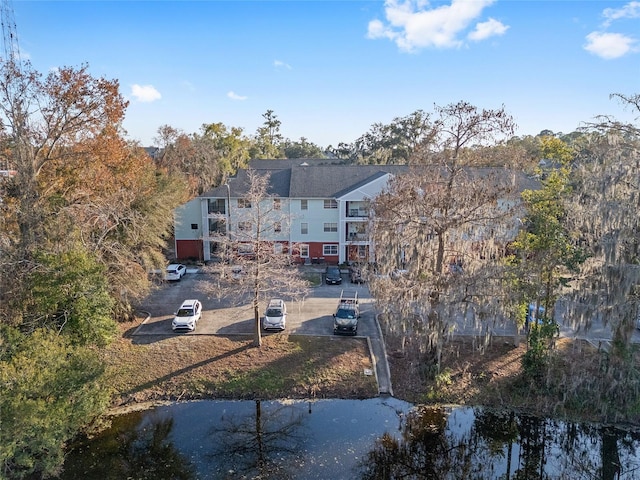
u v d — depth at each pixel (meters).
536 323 18.09
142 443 15.25
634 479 14.64
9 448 10.42
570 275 19.08
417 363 19.41
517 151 18.75
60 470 12.76
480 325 18.38
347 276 32.62
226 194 36.12
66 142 21.61
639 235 14.94
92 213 20.22
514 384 18.34
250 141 75.31
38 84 19.83
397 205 17.61
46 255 16.67
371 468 14.27
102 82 21.03
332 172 38.09
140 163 25.45
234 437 15.66
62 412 12.12
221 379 18.66
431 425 16.62
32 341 13.11
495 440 16.08
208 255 37.16
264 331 22.36
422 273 18.22
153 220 25.44
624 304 15.36
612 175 15.23
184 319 22.19
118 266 21.56
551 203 17.58
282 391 18.27
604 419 16.83
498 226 17.44
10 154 20.28
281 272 20.38
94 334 16.83
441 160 17.55
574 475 14.70
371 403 17.78
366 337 21.81
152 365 19.30
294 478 13.69
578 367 17.53
